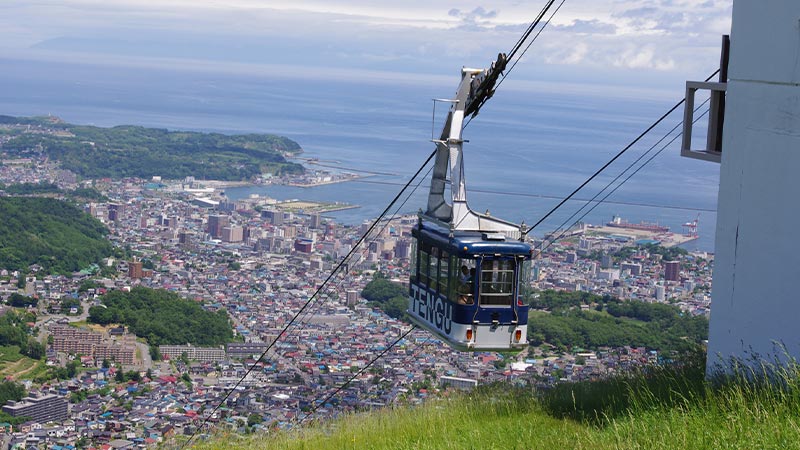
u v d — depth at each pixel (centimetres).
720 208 1451
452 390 2106
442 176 1920
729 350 1428
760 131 1388
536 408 1488
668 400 1331
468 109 1917
